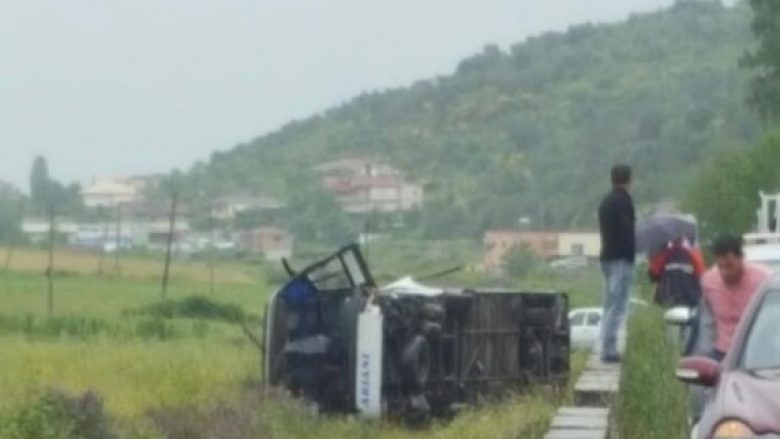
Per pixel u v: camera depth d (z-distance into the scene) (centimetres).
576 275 15575
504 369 6003
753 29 15800
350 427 5197
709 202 12744
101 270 19488
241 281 19075
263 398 5150
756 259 3819
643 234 4484
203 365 6500
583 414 3906
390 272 12375
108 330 9750
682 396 3434
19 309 12019
